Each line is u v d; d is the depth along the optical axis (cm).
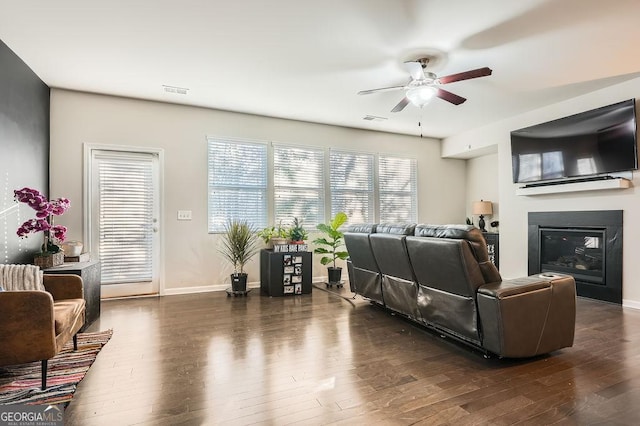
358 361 242
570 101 457
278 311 378
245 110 502
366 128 604
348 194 596
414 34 295
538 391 198
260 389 202
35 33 290
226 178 502
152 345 274
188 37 299
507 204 546
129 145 446
